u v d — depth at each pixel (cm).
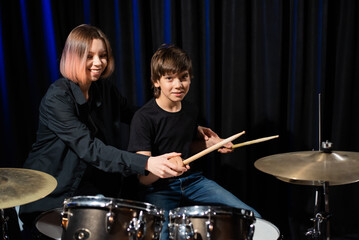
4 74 186
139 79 197
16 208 188
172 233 135
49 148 165
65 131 154
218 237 131
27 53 187
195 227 131
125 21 193
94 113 173
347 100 220
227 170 213
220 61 210
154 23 197
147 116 170
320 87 218
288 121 219
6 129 190
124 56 195
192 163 189
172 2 195
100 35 163
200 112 208
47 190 130
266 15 207
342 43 217
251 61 211
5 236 142
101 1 191
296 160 162
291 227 220
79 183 166
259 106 213
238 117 210
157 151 175
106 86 180
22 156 193
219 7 206
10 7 183
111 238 127
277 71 212
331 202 226
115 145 185
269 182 221
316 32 211
